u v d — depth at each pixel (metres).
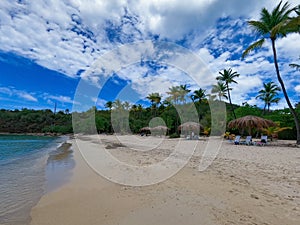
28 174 6.89
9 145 22.70
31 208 3.72
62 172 7.14
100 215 3.31
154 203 3.73
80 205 3.80
